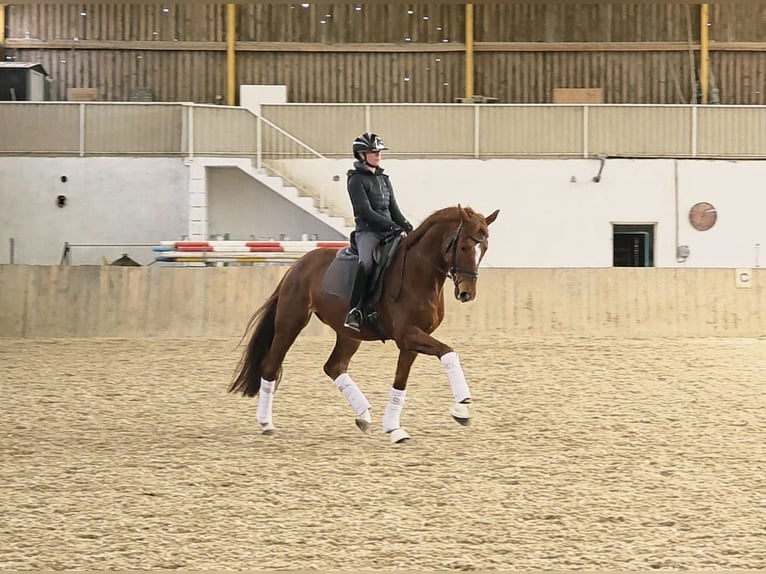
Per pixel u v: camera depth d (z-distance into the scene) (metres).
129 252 25.16
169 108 24.97
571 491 7.59
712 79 28.12
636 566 5.86
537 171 25.33
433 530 6.59
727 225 25.53
